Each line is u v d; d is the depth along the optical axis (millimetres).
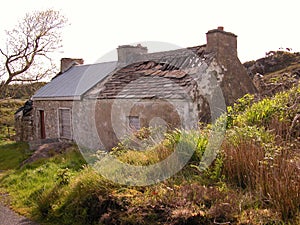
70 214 5523
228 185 5113
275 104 8180
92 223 5141
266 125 7418
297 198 4219
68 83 15258
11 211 6344
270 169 4781
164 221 4406
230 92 11297
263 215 4047
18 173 8977
